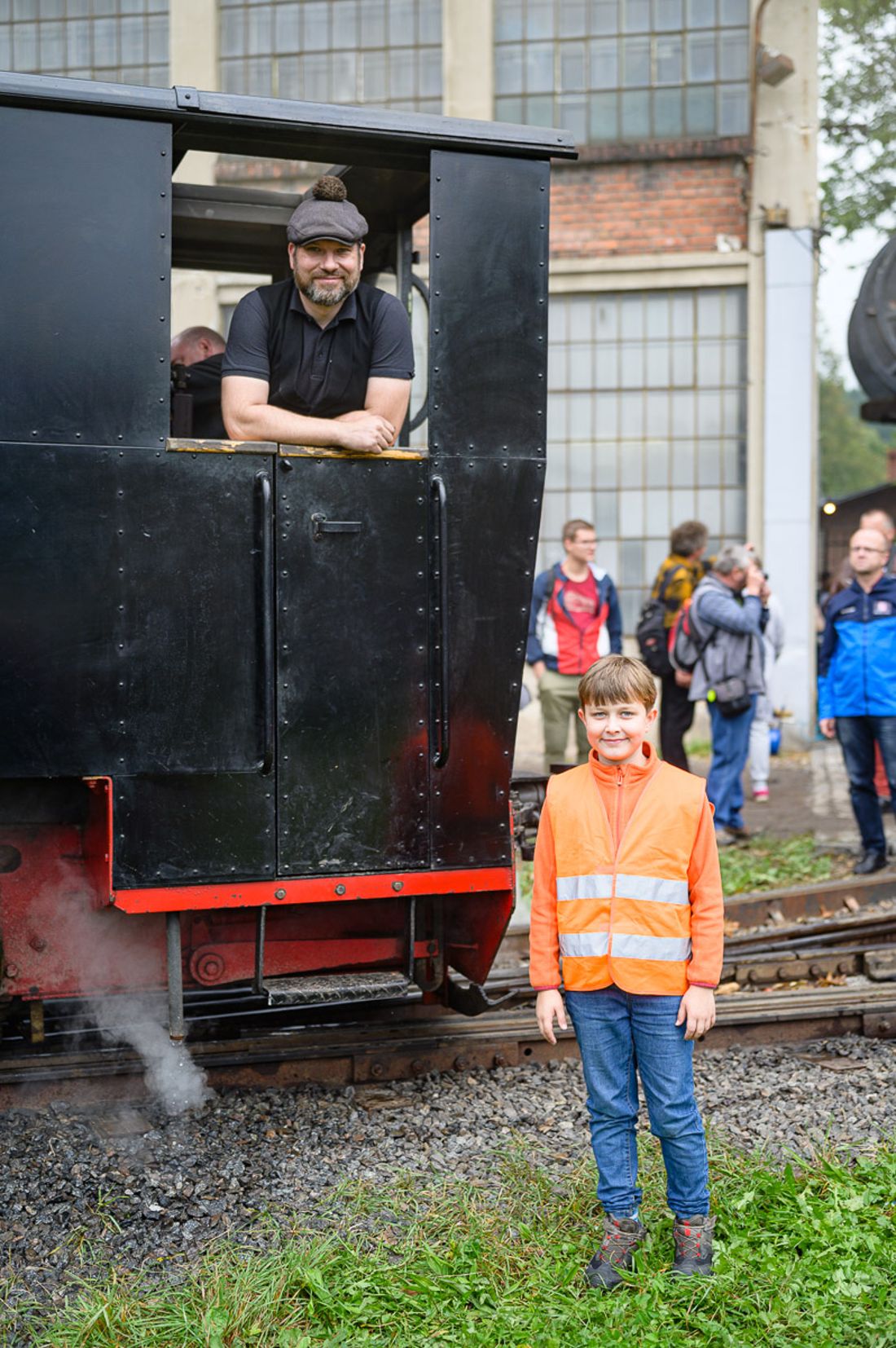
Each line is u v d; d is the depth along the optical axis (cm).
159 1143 404
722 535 1351
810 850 849
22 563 376
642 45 1316
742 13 1301
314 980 429
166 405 389
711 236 1326
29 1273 331
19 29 1344
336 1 1327
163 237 389
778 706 1380
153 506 389
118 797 388
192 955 437
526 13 1323
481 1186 378
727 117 1311
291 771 406
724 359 1338
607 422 1352
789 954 579
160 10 1330
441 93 1330
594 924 324
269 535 399
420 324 550
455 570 423
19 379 375
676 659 886
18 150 374
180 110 386
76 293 380
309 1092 450
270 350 433
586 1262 335
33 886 426
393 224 552
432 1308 311
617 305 1344
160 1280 328
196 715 395
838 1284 314
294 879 407
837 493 6688
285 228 563
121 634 386
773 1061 484
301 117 401
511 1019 494
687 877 325
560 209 1337
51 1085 430
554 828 332
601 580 845
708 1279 315
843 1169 381
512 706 432
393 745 418
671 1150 326
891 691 768
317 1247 335
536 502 433
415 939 458
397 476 416
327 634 409
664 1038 323
